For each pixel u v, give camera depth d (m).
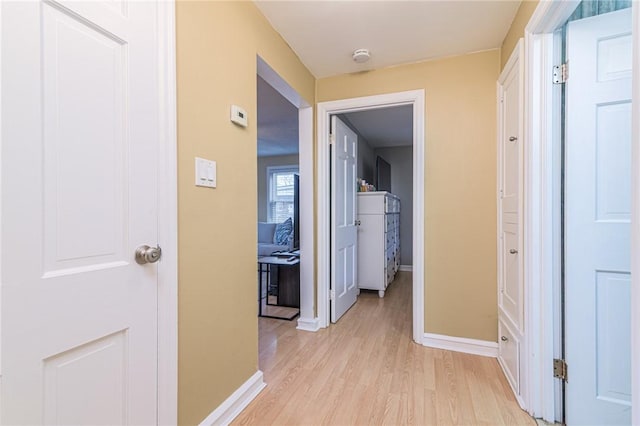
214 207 1.39
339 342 2.34
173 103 1.15
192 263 1.26
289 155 6.26
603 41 1.29
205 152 1.33
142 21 1.04
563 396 1.41
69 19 0.82
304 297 2.63
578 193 1.33
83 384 0.86
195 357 1.27
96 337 0.89
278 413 1.51
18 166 0.72
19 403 0.72
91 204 0.88
